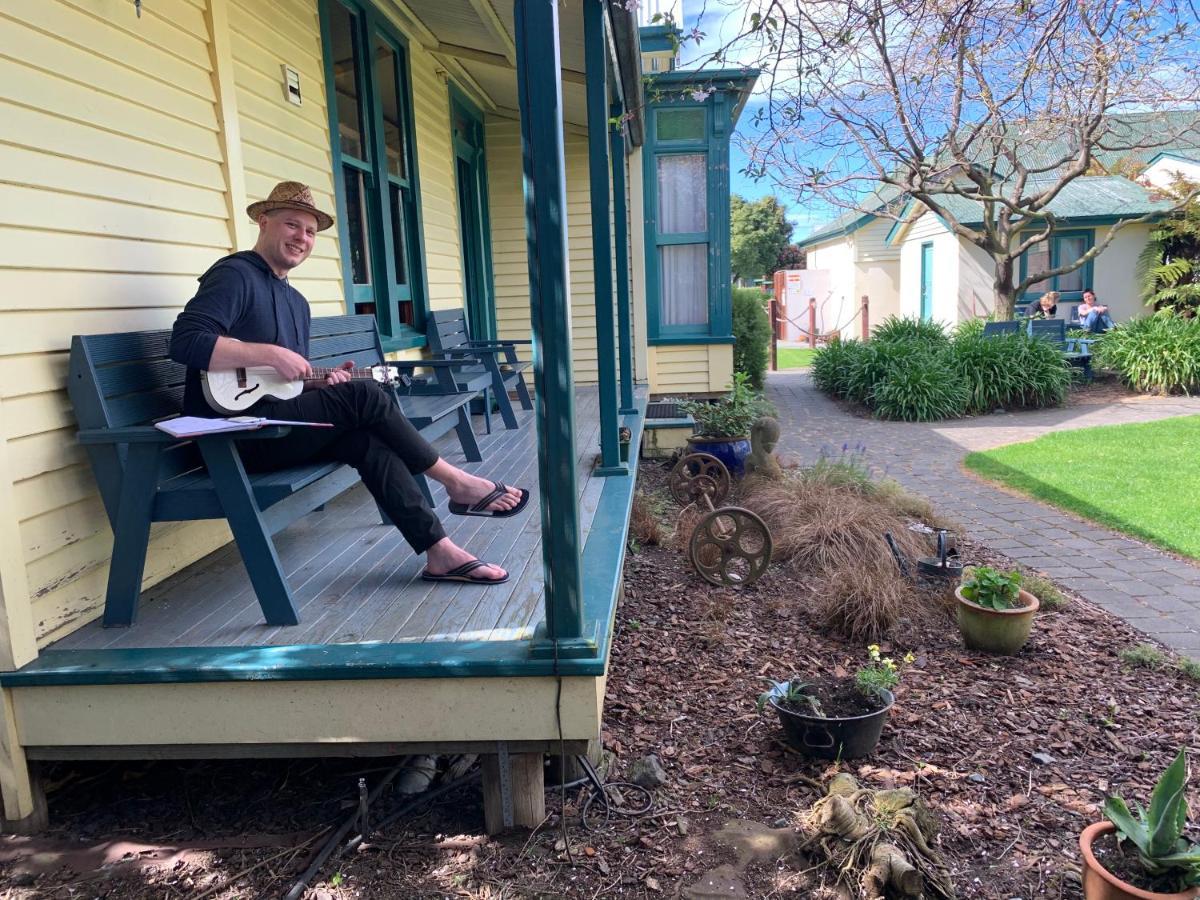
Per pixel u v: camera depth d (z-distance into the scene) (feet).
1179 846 7.33
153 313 10.27
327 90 15.60
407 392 16.15
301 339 10.43
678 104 31.37
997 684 12.46
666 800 9.29
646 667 12.87
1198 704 11.87
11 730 8.21
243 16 12.62
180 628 8.81
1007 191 58.95
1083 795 9.61
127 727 8.18
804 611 15.25
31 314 8.32
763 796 9.42
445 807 9.11
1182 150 59.98
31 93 8.37
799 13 12.81
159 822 8.89
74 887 7.87
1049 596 15.53
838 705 10.43
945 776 9.91
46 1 8.60
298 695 8.05
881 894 7.64
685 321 33.40
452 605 9.23
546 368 7.57
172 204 10.71
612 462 15.25
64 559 8.77
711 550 16.66
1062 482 25.09
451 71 24.09
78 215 9.00
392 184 19.25
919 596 15.48
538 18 7.16
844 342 50.67
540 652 7.84
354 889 7.84
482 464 15.96
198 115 11.33
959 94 23.59
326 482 10.11
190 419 8.55
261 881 7.95
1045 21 14.06
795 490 20.31
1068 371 41.19
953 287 60.95
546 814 8.91
